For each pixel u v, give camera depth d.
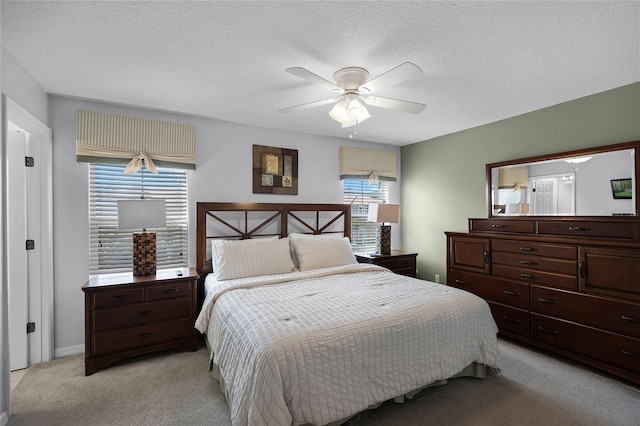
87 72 2.37
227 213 3.61
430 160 4.46
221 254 3.06
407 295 2.38
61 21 1.74
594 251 2.46
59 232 2.83
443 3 1.60
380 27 1.81
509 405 2.07
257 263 3.07
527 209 3.28
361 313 2.00
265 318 1.90
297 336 1.68
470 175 3.93
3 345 1.90
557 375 2.44
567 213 2.96
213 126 3.54
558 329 2.67
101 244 3.05
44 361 2.69
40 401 2.11
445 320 2.13
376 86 2.10
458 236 3.54
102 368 2.55
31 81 2.43
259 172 3.79
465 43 1.97
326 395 1.62
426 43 1.97
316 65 2.25
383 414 1.97
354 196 4.60
